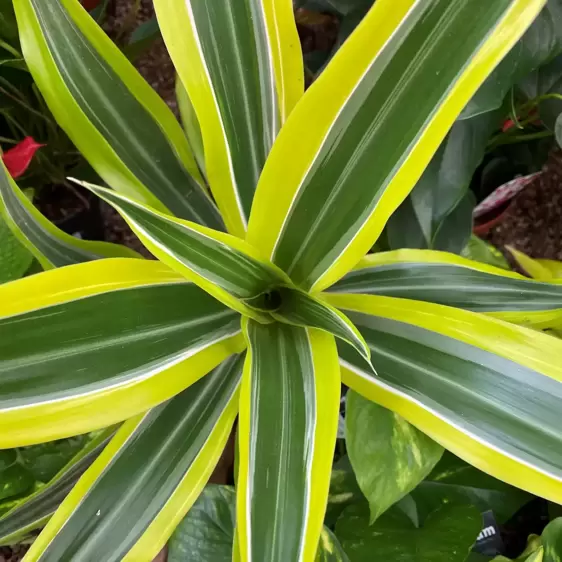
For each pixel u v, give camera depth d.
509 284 0.31
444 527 0.36
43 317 0.24
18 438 0.23
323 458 0.24
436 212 0.35
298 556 0.24
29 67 0.27
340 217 0.26
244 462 0.24
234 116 0.27
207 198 0.32
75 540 0.26
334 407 0.25
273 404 0.25
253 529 0.24
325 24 0.50
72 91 0.28
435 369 0.27
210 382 0.29
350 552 0.35
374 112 0.23
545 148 0.49
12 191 0.26
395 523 0.37
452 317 0.27
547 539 0.36
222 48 0.26
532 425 0.26
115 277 0.25
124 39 0.47
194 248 0.23
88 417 0.24
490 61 0.22
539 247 0.63
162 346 0.26
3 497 0.35
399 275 0.31
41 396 0.24
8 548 0.47
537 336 0.26
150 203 0.29
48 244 0.29
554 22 0.32
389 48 0.22
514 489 0.40
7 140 0.42
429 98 0.23
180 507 0.27
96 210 0.52
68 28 0.27
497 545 0.41
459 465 0.40
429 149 0.23
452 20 0.21
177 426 0.28
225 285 0.25
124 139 0.29
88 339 0.24
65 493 0.31
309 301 0.25
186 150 0.31
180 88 0.33
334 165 0.24
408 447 0.31
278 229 0.26
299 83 0.28
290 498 0.24
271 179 0.25
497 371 0.26
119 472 0.27
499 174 0.52
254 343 0.26
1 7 0.34
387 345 0.28
